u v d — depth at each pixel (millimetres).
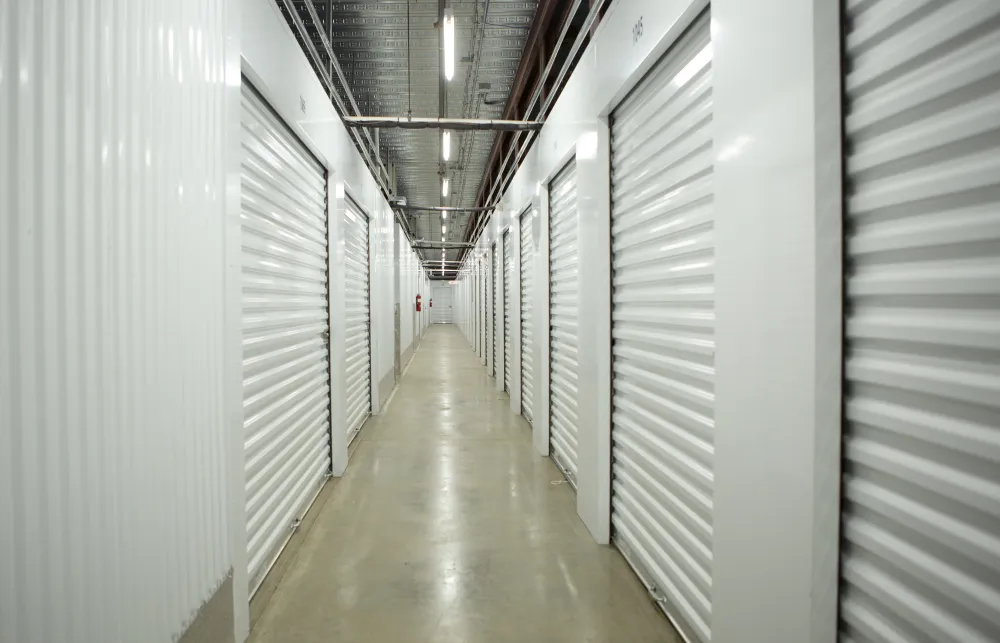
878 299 979
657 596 1959
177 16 1271
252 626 1812
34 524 828
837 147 1035
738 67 1293
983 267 785
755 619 1264
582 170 2740
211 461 1452
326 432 3338
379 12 3338
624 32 2121
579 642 1741
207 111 1444
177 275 1260
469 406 5984
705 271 1614
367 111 4902
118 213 1027
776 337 1160
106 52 994
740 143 1289
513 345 5652
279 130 2344
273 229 2252
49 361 858
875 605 992
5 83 782
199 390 1384
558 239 3605
